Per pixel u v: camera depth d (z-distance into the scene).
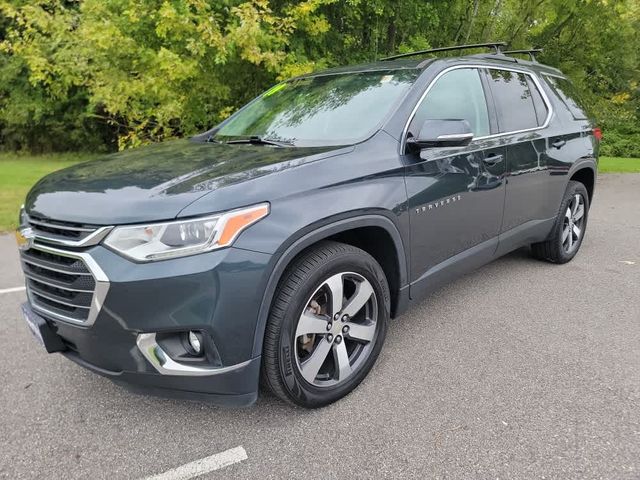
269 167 2.49
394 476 2.19
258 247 2.24
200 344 2.26
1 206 8.22
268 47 7.20
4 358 3.34
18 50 8.93
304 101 3.61
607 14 11.93
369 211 2.68
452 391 2.80
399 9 8.55
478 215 3.55
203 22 6.61
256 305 2.25
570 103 4.89
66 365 3.25
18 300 4.38
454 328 3.59
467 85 3.64
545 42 12.86
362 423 2.55
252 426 2.57
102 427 2.60
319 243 2.62
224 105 8.06
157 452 2.40
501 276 4.64
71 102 22.28
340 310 2.65
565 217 4.75
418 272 3.13
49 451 2.42
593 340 3.36
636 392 2.74
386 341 3.42
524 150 3.95
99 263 2.16
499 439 2.39
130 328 2.17
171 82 7.46
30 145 23.52
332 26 8.17
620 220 7.17
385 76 3.47
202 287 2.14
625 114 22.75
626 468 2.18
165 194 2.24
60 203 2.38
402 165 2.92
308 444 2.41
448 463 2.25
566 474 2.15
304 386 2.55
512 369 3.02
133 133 8.63
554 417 2.54
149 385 2.30
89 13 7.93
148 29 7.55
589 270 4.79
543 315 3.77
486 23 11.16
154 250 2.13
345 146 2.82
